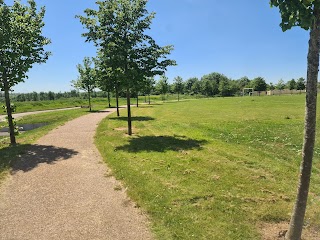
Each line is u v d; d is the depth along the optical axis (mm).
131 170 8750
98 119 24844
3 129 25688
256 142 12867
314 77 4258
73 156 10820
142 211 6090
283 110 28750
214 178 7961
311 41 4184
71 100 72062
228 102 44531
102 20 12953
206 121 21031
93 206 6418
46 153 11281
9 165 9516
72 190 7391
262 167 9016
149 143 12852
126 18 12914
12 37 11734
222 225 5379
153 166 9164
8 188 7590
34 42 12578
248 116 23750
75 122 22266
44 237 5160
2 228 5508
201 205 6234
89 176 8492
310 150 4438
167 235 5113
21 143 13320
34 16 12773
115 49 12797
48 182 8000
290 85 99625
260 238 4969
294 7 4035
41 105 56750
